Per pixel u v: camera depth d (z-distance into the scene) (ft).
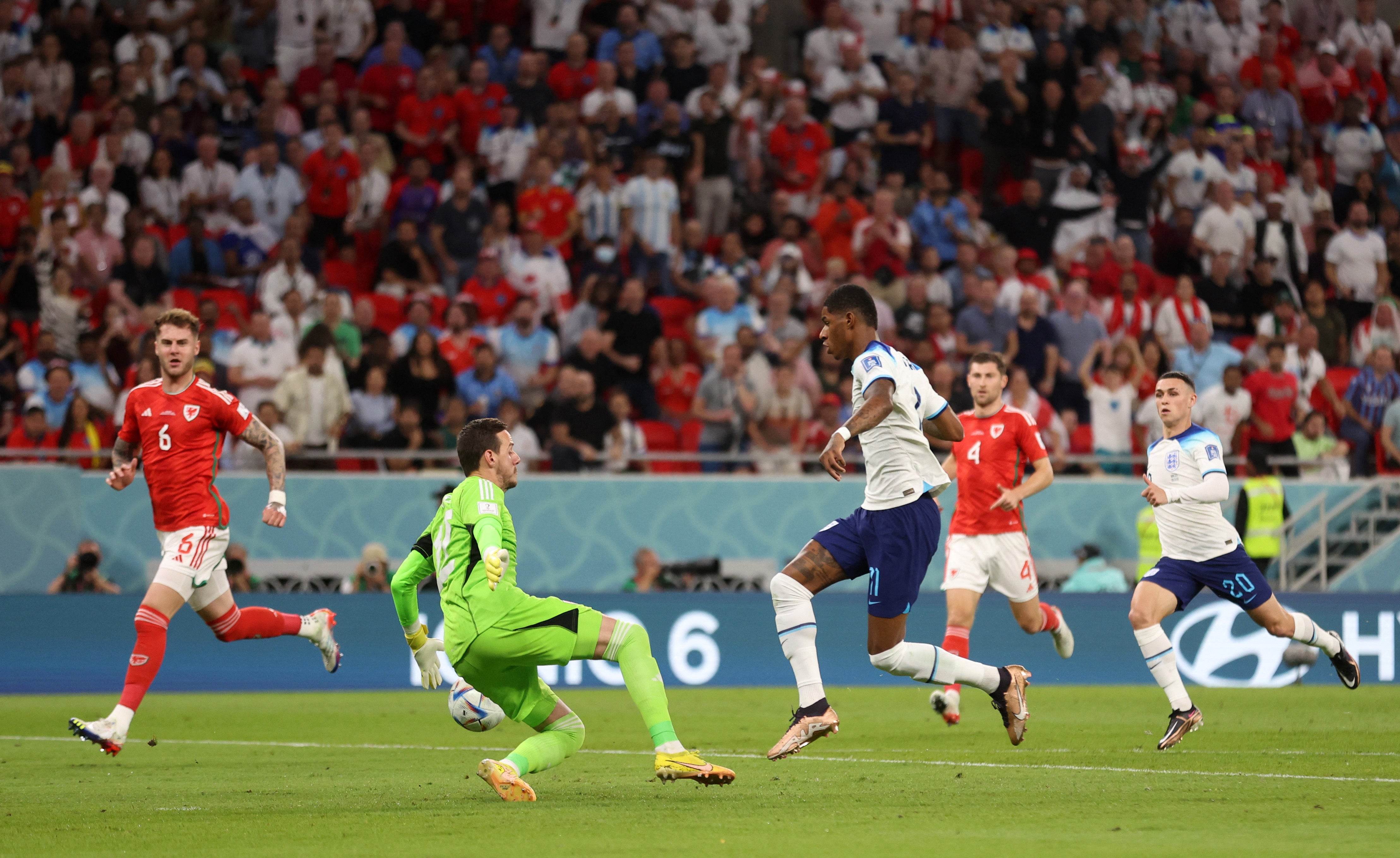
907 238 220.43
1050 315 210.18
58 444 171.83
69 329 190.19
